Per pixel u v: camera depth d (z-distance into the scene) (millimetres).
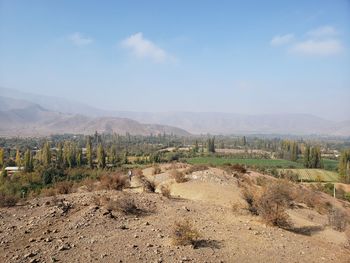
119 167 85938
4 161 92688
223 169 39438
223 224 14797
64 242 10977
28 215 14242
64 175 67750
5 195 17078
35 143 194750
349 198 54469
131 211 15781
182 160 108000
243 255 10820
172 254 10336
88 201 16609
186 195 26078
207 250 10984
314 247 12672
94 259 9617
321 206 30875
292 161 117500
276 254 11227
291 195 27781
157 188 28828
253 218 16578
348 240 14438
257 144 195500
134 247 10789
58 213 14383
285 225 16062
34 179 59969
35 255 9781
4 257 9562
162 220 14680
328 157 144375
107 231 12484
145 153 131625
